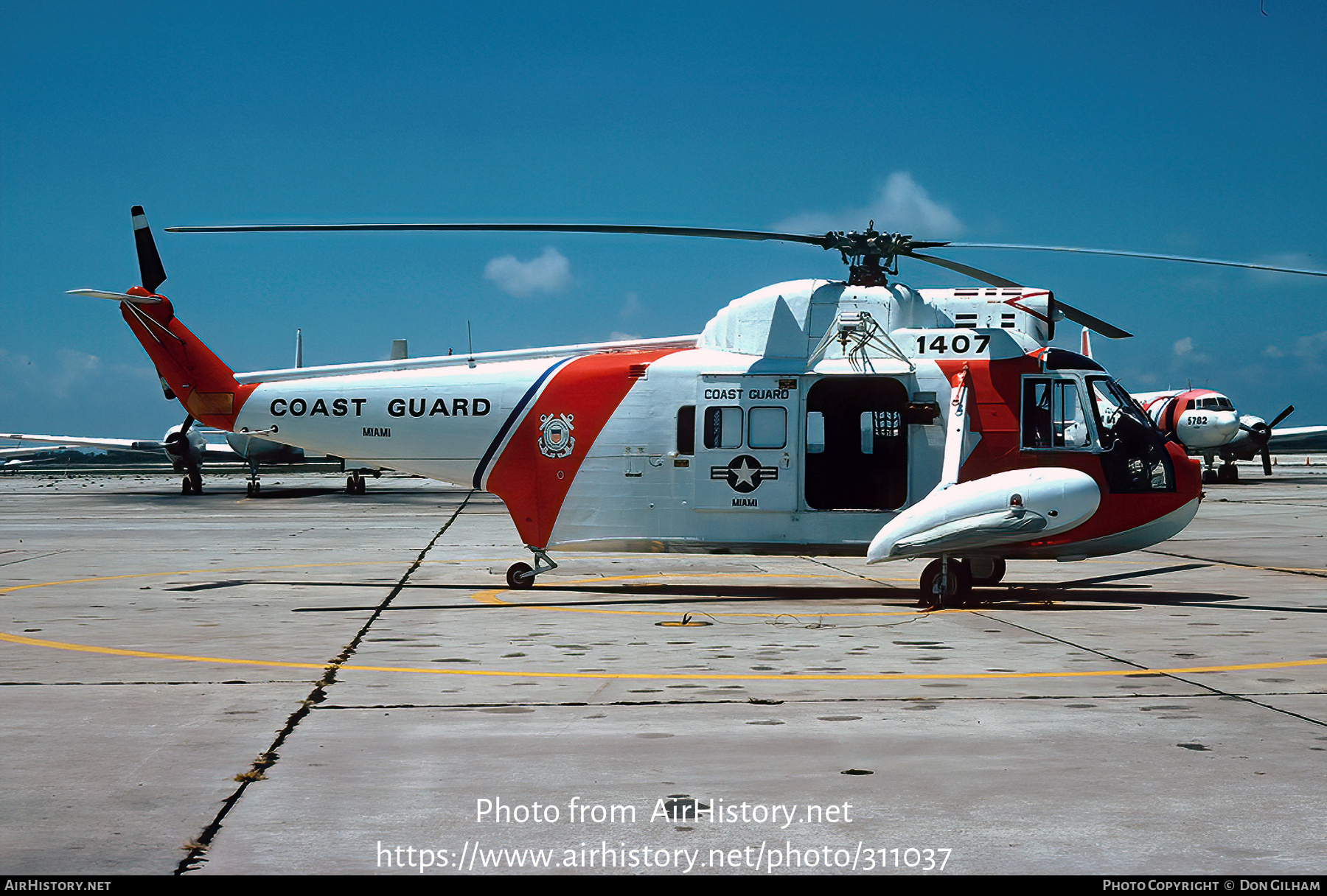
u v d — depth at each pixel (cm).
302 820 481
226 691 749
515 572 1374
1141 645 923
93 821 479
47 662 863
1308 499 3441
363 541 2216
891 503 1362
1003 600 1238
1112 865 425
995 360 1259
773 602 1243
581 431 1344
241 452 4459
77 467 14512
